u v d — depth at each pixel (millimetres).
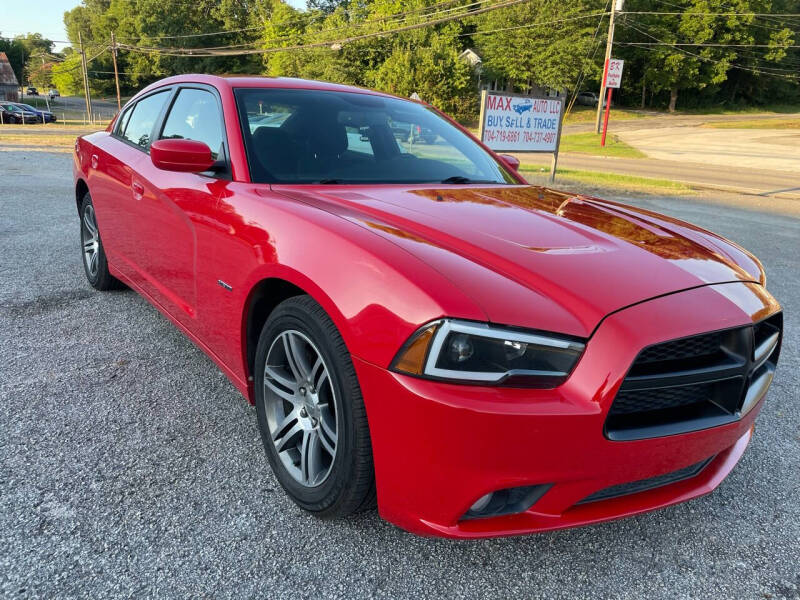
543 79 50188
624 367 1471
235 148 2398
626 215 2486
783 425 2826
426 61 46125
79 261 4906
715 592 1743
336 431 1734
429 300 1461
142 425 2467
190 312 2576
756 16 59594
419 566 1771
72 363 3010
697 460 1697
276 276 1864
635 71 62969
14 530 1801
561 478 1498
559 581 1752
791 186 14492
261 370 2072
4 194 8078
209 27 76000
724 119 52094
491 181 2891
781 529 2055
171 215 2611
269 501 2023
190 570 1691
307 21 69750
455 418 1418
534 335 1453
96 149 3723
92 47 83750
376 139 2816
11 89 77938
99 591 1590
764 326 1964
